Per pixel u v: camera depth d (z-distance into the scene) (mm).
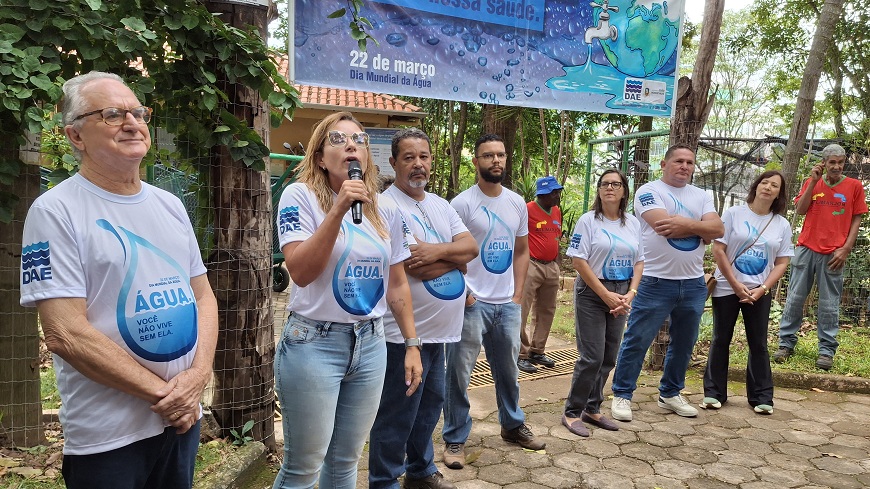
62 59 2789
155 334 1735
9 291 3049
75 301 1610
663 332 5637
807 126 6344
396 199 3096
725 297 4621
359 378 2326
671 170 4391
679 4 5387
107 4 2811
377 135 8352
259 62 3125
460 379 3486
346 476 2434
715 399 4684
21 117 2623
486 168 3502
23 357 3107
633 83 5301
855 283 7352
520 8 4734
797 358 5820
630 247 3990
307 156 2346
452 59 4508
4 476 2801
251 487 3127
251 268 3309
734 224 4625
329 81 4105
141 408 1729
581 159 16359
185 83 3020
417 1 4316
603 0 5059
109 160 1687
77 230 1633
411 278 2930
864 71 13312
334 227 2064
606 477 3508
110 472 1698
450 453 3574
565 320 7598
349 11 4102
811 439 4156
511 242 3592
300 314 2240
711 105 5660
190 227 1957
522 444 3863
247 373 3348
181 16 2885
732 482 3500
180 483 1885
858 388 5211
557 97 5012
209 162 3232
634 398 4918
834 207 5609
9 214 2824
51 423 3490
